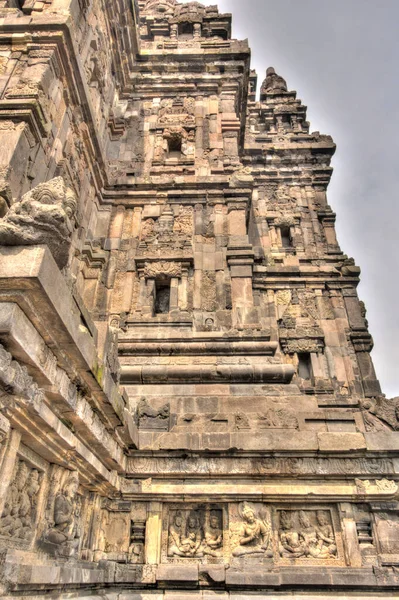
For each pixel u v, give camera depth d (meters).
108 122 17.97
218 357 11.77
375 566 8.15
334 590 8.04
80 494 7.32
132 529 8.70
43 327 4.75
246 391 10.73
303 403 9.94
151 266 14.39
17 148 9.51
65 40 11.63
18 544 5.21
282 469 8.84
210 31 21.62
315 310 20.89
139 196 16.19
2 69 10.95
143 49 20.38
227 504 8.89
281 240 24.09
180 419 9.47
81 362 5.52
